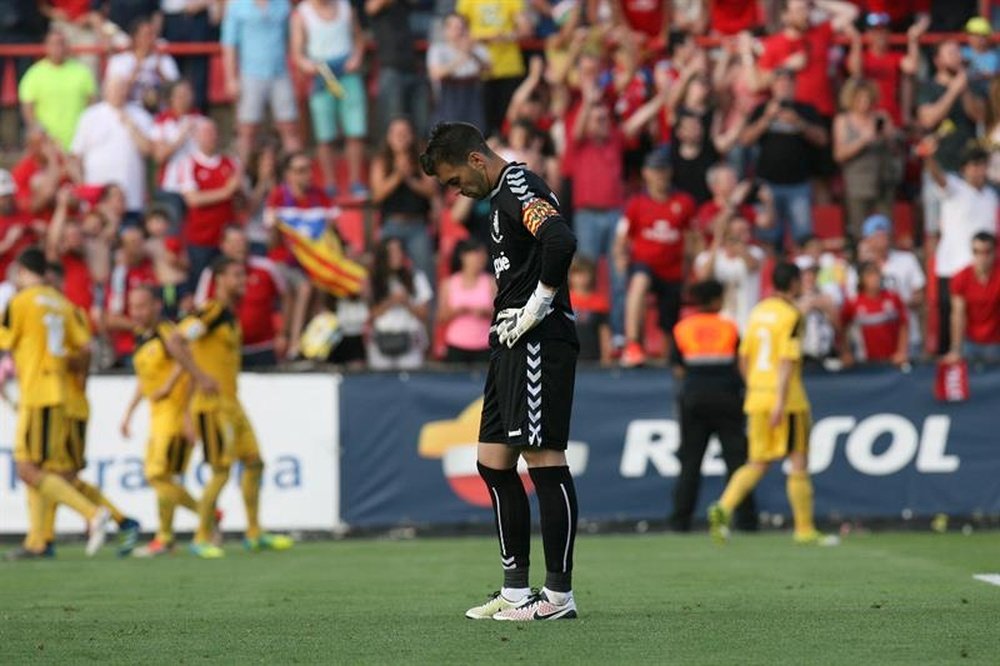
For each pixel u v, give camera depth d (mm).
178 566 42031
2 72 70062
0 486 53156
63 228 58375
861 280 57531
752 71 64438
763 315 47219
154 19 69000
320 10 64812
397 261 57594
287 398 54125
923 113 66062
